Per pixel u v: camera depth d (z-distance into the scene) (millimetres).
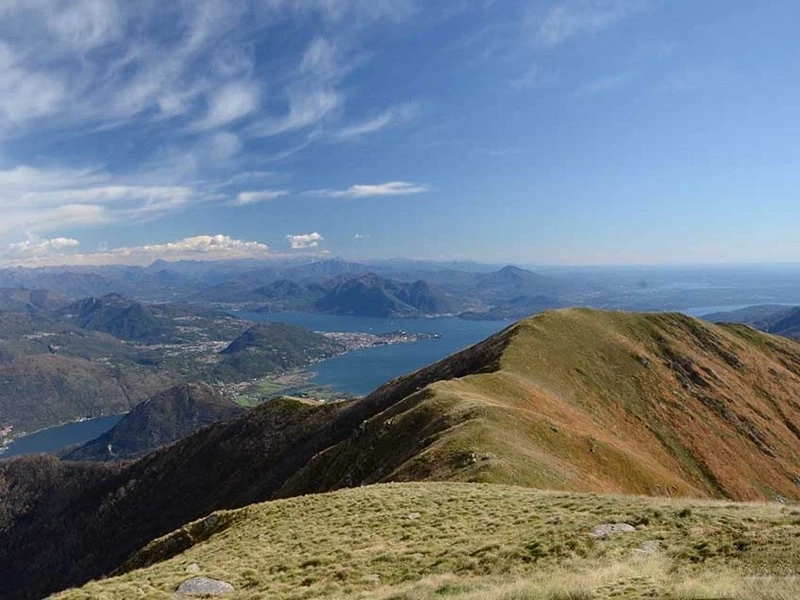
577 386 91250
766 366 121000
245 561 29188
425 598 17906
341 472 70000
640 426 88688
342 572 24000
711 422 95938
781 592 13320
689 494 62094
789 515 21844
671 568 18109
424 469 48219
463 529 27406
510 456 47312
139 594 26641
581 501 29469
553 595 15906
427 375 109625
